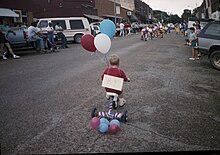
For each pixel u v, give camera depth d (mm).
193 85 6445
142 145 3330
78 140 3482
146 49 15297
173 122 4062
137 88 6113
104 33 4801
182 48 15984
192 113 4461
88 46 4738
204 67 9086
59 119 4223
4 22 12836
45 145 3354
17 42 13203
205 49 8969
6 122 4125
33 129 3848
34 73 8117
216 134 3627
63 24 20125
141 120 4152
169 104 4941
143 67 9047
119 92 4332
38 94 5703
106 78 4270
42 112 4559
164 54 12922
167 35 34562
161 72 8133
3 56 11828
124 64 9703
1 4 20125
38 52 14359
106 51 4688
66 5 33781
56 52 14297
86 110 4633
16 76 7699
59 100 5242
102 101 5145
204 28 9102
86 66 9305
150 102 5059
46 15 33562
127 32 34250
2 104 5043
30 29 13445
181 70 8508
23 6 22422
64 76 7562
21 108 4789
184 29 29969
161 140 3461
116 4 53688
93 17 35812
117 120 3906
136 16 77062
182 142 3400
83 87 6246
